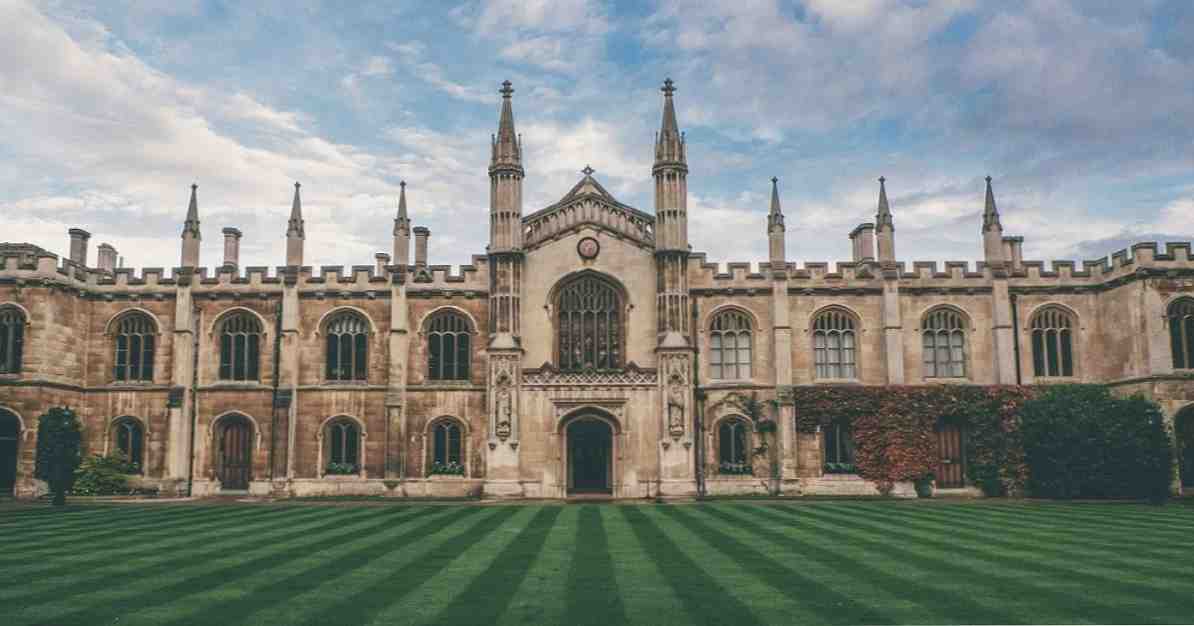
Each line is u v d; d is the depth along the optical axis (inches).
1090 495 1636.3
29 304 1716.3
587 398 1711.4
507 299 1745.8
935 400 1743.4
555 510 1347.2
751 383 1777.8
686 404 1695.4
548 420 1711.4
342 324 1841.8
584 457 1774.1
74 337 1796.3
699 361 1798.7
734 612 549.0
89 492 1718.8
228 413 1802.4
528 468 1697.8
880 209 1844.2
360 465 1784.0
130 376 1836.9
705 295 1823.3
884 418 1739.7
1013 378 1766.7
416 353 1813.5
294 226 1859.0
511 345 1722.4
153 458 1798.7
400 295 1814.7
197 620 526.6
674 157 1785.2
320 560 765.3
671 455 1675.7
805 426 1754.4
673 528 1043.9
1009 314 1793.8
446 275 1831.9
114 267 2174.0
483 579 667.4
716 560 764.0
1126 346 1706.4
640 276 1782.7
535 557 788.0
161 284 1850.4
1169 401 1610.5
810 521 1131.3
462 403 1790.1
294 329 1817.2
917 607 560.7
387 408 1777.8
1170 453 1566.2
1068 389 1662.2
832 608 558.9
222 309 1839.3
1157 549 829.2
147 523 1117.1
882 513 1263.5
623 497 1676.9
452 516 1229.1
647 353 1756.9
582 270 1780.3
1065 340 1812.3
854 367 1813.5
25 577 671.8
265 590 619.5
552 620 529.7
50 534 979.3
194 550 832.3
